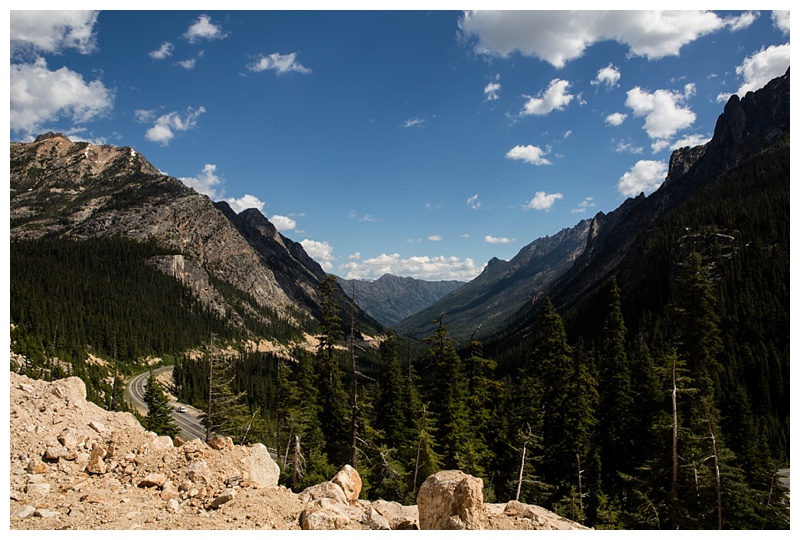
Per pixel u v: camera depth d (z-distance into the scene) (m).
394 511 8.75
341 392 34.50
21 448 7.74
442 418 29.28
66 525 6.01
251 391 85.88
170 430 38.56
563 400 30.20
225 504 7.30
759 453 31.27
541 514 8.19
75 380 10.15
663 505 19.45
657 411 22.52
